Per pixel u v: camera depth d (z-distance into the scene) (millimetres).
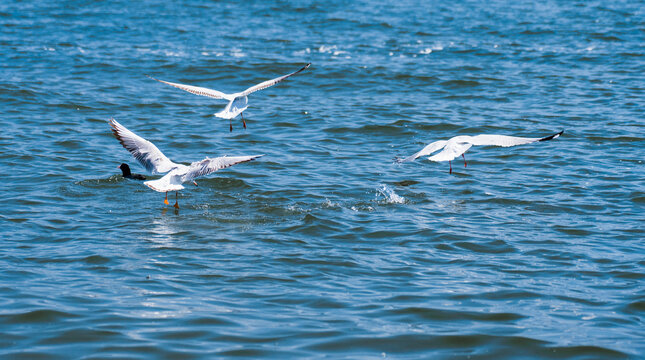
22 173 19344
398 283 12898
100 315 11258
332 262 13844
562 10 50938
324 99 29438
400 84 31875
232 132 24562
